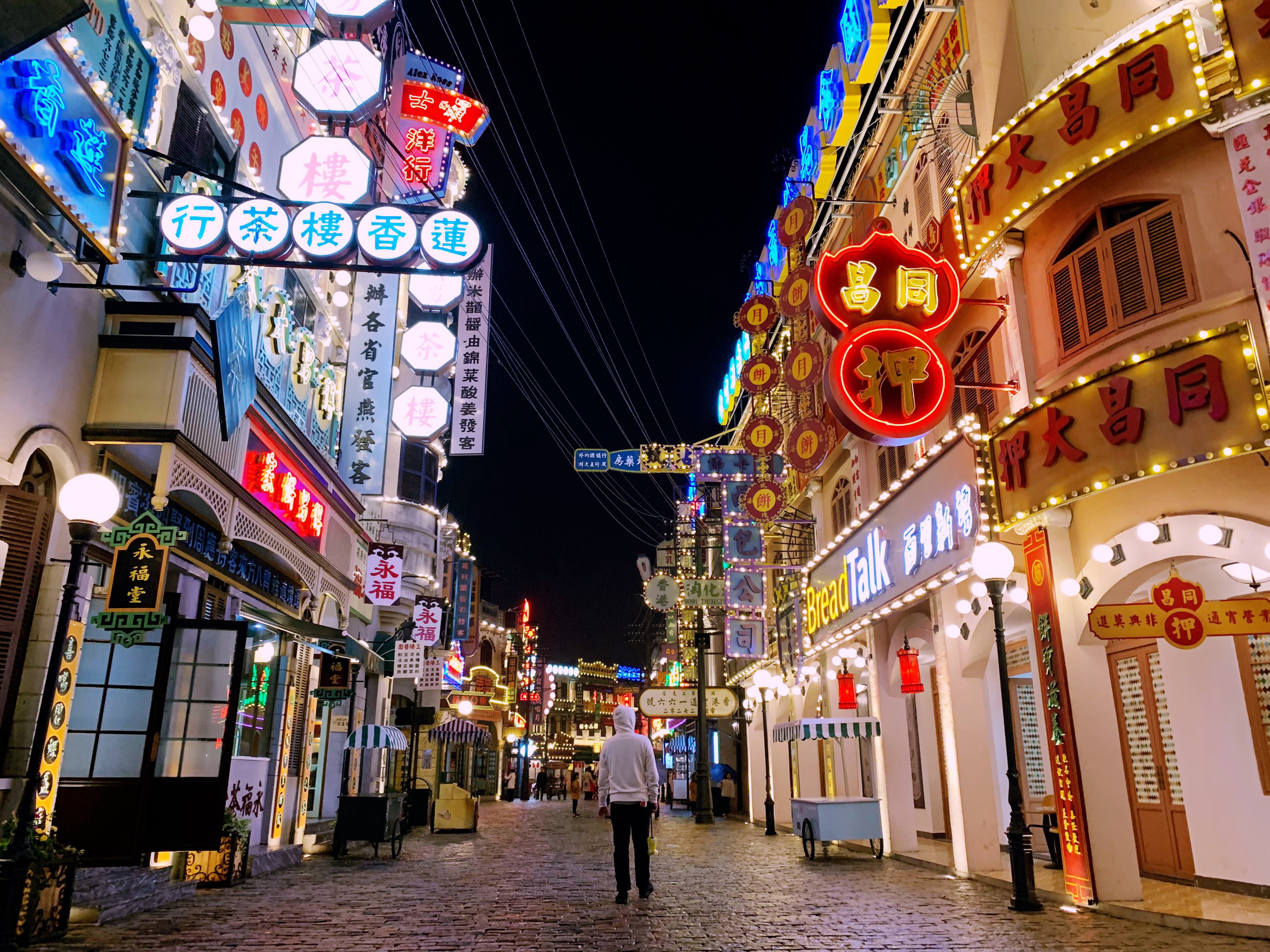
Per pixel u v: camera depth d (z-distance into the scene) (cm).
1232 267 791
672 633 3659
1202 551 776
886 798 1370
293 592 1424
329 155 1042
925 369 1038
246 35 1250
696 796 2384
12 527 732
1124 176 891
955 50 1285
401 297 1839
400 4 1986
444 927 721
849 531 1543
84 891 727
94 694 894
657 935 694
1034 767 1392
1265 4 750
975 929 730
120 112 796
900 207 1527
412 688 2664
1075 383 865
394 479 2288
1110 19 1090
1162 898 834
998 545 902
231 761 1018
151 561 790
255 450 1097
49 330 770
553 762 6569
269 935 681
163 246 945
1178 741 973
